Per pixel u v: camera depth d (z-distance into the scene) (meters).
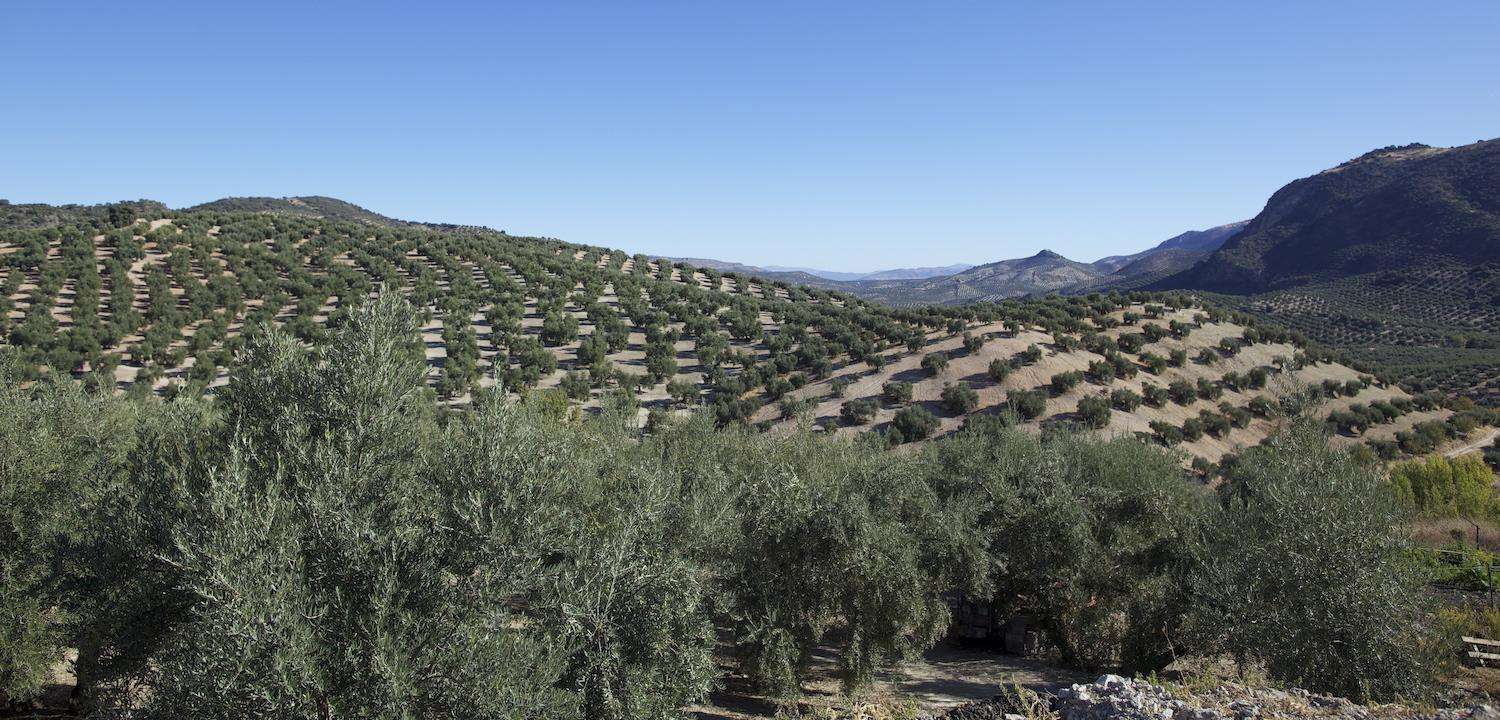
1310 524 8.45
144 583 7.10
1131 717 6.50
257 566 5.84
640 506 9.35
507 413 7.93
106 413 12.09
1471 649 10.31
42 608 8.99
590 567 8.13
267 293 49.78
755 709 11.01
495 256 70.44
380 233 75.75
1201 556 11.47
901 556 11.10
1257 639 8.63
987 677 12.84
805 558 11.23
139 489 7.25
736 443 19.73
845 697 11.41
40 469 9.53
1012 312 53.22
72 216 84.19
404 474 7.63
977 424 31.81
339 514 6.68
